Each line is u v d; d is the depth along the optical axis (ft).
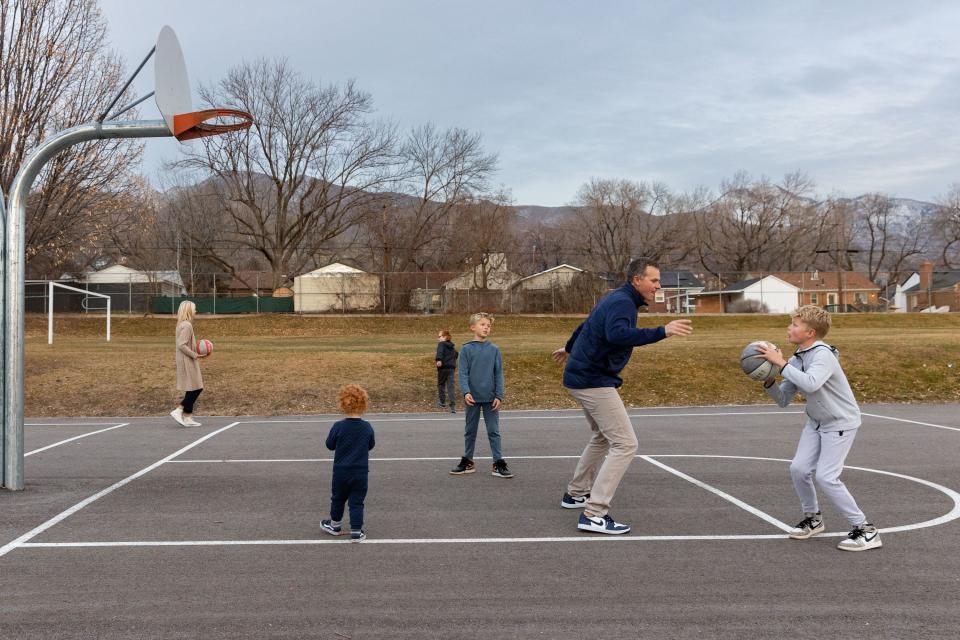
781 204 300.81
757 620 13.73
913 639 12.85
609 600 14.76
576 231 282.77
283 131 194.29
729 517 21.29
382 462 30.53
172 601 14.79
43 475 27.89
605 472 19.88
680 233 287.69
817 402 18.42
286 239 201.98
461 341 106.32
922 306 262.26
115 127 25.95
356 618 13.88
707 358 67.41
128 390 54.19
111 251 203.62
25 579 16.14
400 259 207.10
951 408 49.98
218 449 34.04
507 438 37.27
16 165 68.95
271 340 115.44
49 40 69.21
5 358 24.99
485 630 13.33
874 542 18.10
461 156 212.43
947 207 317.01
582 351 20.21
